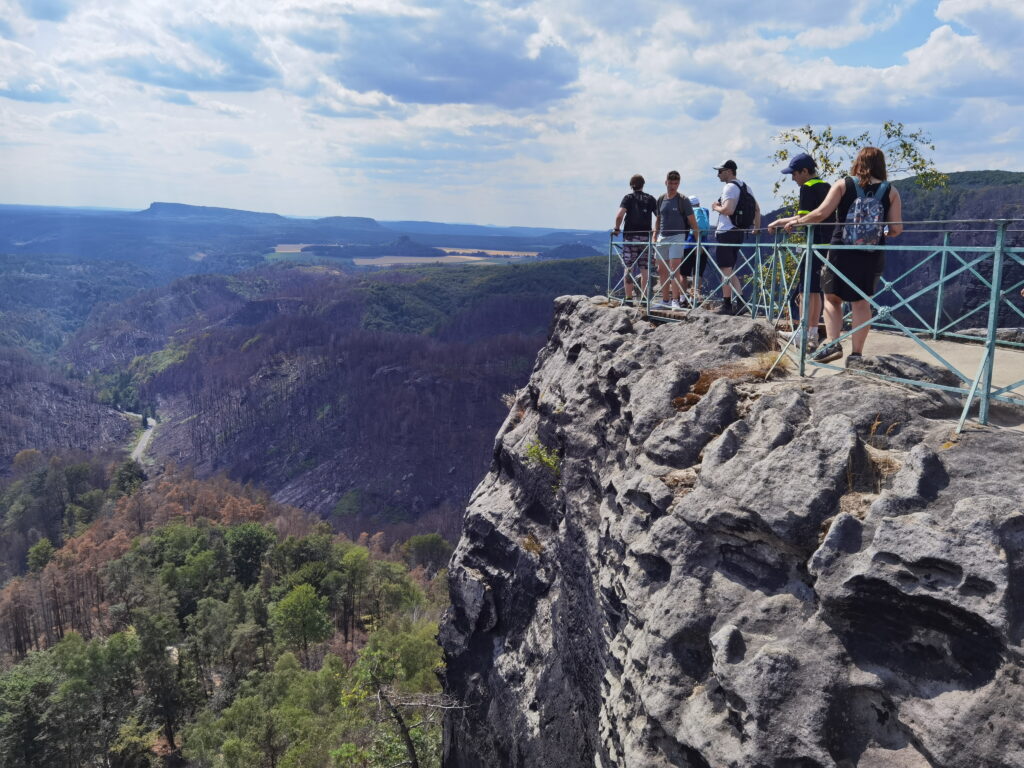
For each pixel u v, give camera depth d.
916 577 5.27
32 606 97.44
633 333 12.89
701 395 9.22
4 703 53.25
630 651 7.66
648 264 13.40
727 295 12.48
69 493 188.62
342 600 88.00
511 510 16.06
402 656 52.38
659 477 8.42
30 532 166.62
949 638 5.15
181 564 106.94
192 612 89.12
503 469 17.78
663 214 13.02
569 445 13.22
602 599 9.59
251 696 60.47
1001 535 5.04
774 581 6.55
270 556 107.94
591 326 14.77
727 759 5.68
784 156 22.86
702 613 6.76
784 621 6.16
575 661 11.78
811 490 6.32
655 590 7.79
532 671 13.77
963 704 4.80
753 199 12.29
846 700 5.46
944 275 6.58
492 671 15.44
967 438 5.91
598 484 11.86
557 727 12.12
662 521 7.71
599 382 12.59
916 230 7.58
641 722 7.02
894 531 5.45
